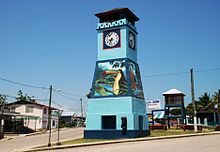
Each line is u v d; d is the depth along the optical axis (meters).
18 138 44.34
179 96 50.59
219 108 73.62
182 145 22.27
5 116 53.88
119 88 34.03
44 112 69.62
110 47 35.97
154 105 53.38
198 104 83.12
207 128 55.38
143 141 28.39
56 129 64.69
